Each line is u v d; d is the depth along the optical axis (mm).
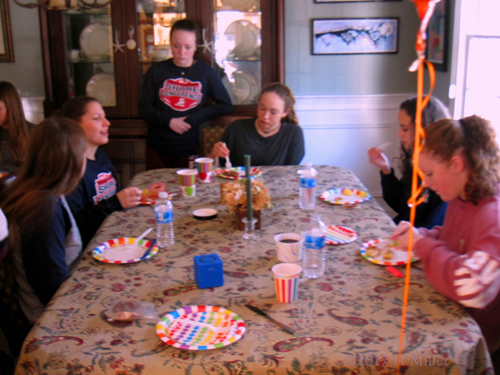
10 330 1603
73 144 1523
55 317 1203
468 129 1267
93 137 2229
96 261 1519
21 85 3965
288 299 1248
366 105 3990
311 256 1387
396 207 2324
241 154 2859
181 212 1945
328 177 2441
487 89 2820
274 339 1104
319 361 1039
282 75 3576
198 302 1265
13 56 3893
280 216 1885
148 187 2285
